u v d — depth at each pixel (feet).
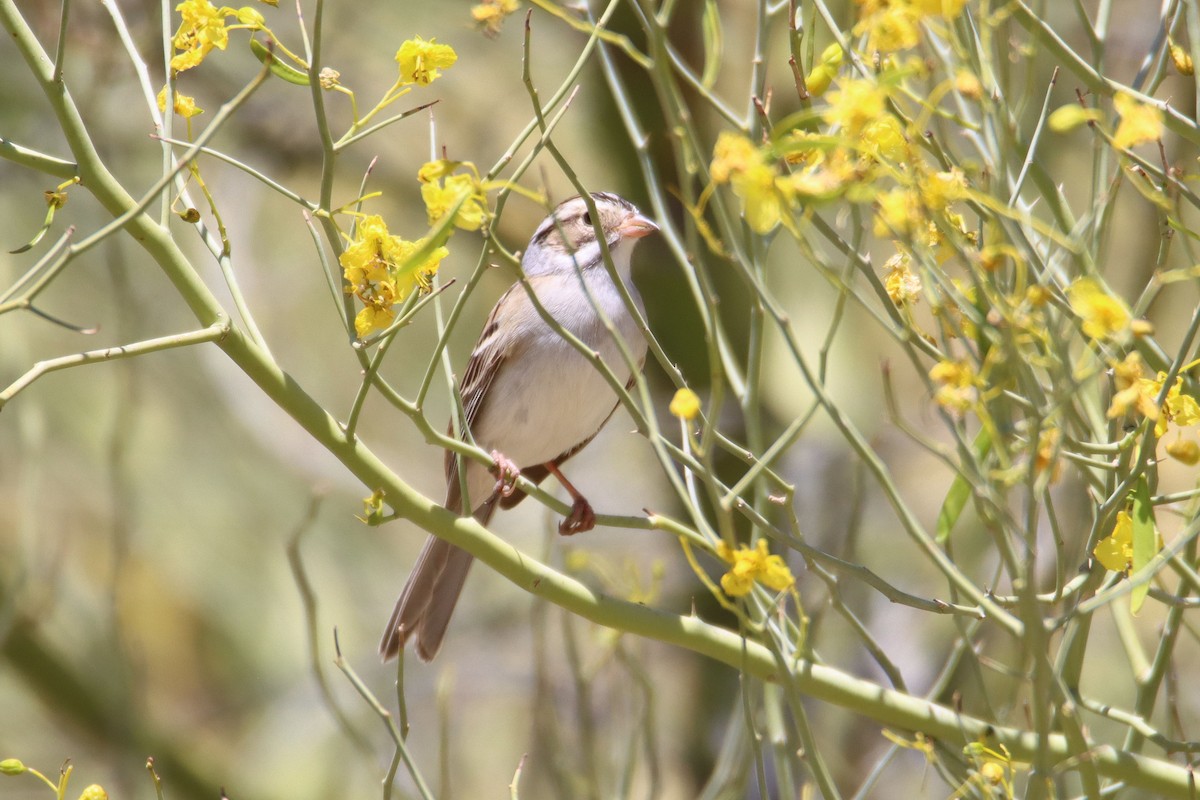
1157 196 16.99
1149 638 44.11
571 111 49.26
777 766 21.49
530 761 32.96
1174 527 28.02
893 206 14.90
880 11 15.16
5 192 50.90
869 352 49.32
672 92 16.22
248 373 20.16
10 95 48.65
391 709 50.75
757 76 18.45
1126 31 39.47
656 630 21.11
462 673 50.06
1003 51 17.22
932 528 47.67
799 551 18.63
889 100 16.71
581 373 31.96
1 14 19.29
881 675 41.75
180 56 19.56
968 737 20.24
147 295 53.78
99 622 48.60
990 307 16.33
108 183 19.70
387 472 20.70
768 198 14.73
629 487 50.75
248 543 58.65
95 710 46.47
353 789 50.80
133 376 35.53
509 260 17.26
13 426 55.21
